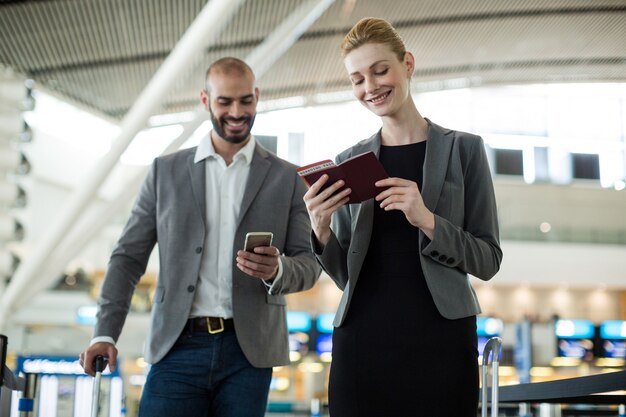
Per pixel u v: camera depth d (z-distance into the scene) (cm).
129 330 2489
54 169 2519
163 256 365
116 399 560
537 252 2672
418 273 271
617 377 300
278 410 1548
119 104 1598
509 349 2423
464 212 286
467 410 265
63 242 1764
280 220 372
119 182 2580
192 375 348
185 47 1110
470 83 2239
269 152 389
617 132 3044
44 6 1159
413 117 288
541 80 2189
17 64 1370
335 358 278
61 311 2536
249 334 351
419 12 1550
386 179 263
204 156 375
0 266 1892
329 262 284
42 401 544
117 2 1153
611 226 2773
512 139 3012
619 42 1873
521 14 1636
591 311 2786
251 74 369
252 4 1241
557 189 2862
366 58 274
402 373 266
